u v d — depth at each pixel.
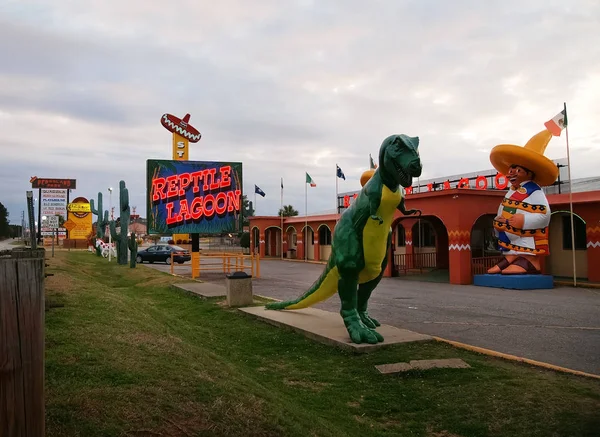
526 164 17.31
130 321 7.02
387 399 5.55
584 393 5.39
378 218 7.18
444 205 19.73
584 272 20.16
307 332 8.44
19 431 2.29
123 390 3.95
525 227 17.56
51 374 4.15
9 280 2.29
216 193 21.94
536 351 7.62
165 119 48.78
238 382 4.90
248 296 12.21
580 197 19.05
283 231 41.31
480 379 5.96
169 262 33.03
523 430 4.58
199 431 3.56
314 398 5.66
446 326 9.81
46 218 63.28
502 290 16.80
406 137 6.88
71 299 8.16
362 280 8.14
